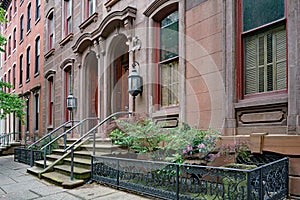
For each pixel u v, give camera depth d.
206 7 5.51
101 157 5.70
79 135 9.48
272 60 4.61
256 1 4.84
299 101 4.04
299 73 4.07
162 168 4.50
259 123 4.57
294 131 4.06
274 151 4.21
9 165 9.27
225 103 5.02
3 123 20.03
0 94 10.72
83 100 9.77
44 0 13.73
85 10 10.09
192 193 4.13
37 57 14.66
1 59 22.64
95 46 8.97
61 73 11.53
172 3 6.25
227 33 5.09
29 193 5.31
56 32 12.23
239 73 4.98
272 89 4.59
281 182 3.85
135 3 7.50
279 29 4.54
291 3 4.23
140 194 4.81
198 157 4.84
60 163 7.00
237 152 4.58
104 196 4.82
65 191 5.30
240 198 3.58
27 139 14.66
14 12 19.30
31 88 14.66
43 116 13.12
